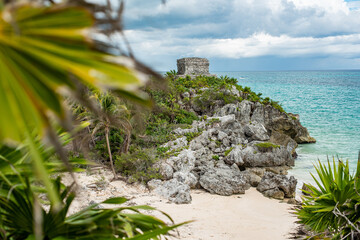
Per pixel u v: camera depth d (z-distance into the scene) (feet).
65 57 4.34
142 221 9.87
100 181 75.10
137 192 76.54
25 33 4.30
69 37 4.30
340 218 23.77
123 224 9.31
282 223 64.80
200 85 167.32
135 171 84.23
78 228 8.77
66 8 4.23
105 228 8.72
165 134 108.06
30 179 8.55
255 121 132.36
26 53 4.33
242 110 141.59
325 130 199.62
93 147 91.86
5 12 4.09
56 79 4.36
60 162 8.80
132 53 4.64
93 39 4.54
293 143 134.00
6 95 4.17
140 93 5.78
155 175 83.87
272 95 456.45
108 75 4.42
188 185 80.48
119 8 4.55
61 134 8.80
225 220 65.41
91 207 9.60
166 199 75.20
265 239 56.08
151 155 89.61
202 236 54.54
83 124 8.64
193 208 71.51
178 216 64.75
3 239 7.99
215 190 82.79
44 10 4.29
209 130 116.57
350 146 153.38
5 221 8.71
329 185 25.16
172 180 80.94
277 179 83.87
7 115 4.08
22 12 4.24
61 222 8.60
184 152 95.96
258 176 92.63
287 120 146.82
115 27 4.50
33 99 4.25
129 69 4.53
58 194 8.79
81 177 75.66
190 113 134.82
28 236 8.54
